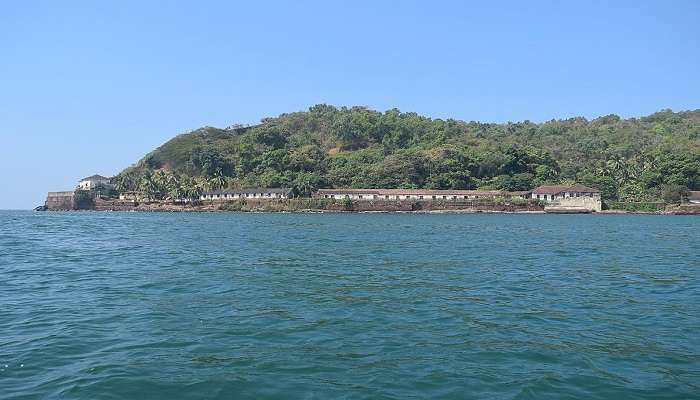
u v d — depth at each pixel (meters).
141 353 18.23
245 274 37.16
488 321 23.42
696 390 15.33
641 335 21.19
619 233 88.94
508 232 90.56
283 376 16.08
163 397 14.41
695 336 21.09
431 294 30.03
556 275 38.09
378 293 30.22
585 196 198.88
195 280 34.03
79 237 73.06
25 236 74.38
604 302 27.95
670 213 187.12
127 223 118.75
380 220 140.88
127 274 36.53
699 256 51.88
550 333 21.41
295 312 24.86
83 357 17.73
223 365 17.05
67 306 25.70
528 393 14.92
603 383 15.77
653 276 37.84
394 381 15.73
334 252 53.69
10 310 24.73
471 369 16.88
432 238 75.25
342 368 16.86
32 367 16.69
